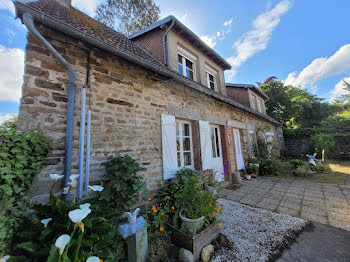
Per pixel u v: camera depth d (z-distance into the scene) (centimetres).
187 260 179
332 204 344
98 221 142
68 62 228
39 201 181
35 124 191
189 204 231
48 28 214
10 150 130
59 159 205
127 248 181
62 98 216
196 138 383
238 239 230
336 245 212
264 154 779
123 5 888
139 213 272
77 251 104
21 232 128
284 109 1711
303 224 268
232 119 590
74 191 213
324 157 1025
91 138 239
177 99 368
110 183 239
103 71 264
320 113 1612
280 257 193
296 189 462
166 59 456
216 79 679
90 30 278
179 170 339
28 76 192
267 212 315
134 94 301
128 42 437
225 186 477
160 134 328
